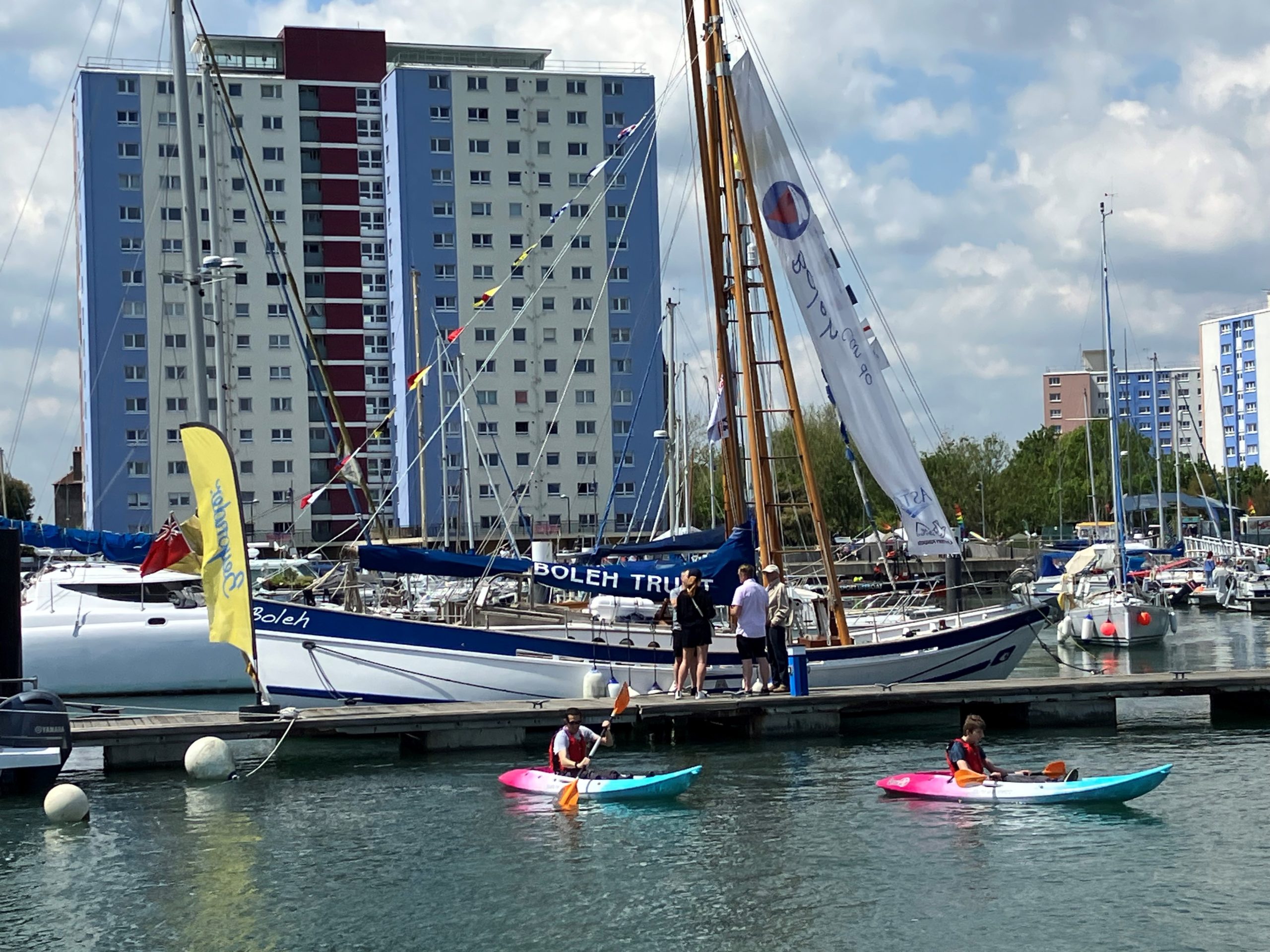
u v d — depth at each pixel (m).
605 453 119.81
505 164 119.94
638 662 30.34
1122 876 18.03
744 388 31.67
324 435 118.94
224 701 39.00
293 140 119.69
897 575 74.94
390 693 29.17
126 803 23.28
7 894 18.03
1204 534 121.94
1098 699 30.95
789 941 15.81
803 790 23.64
